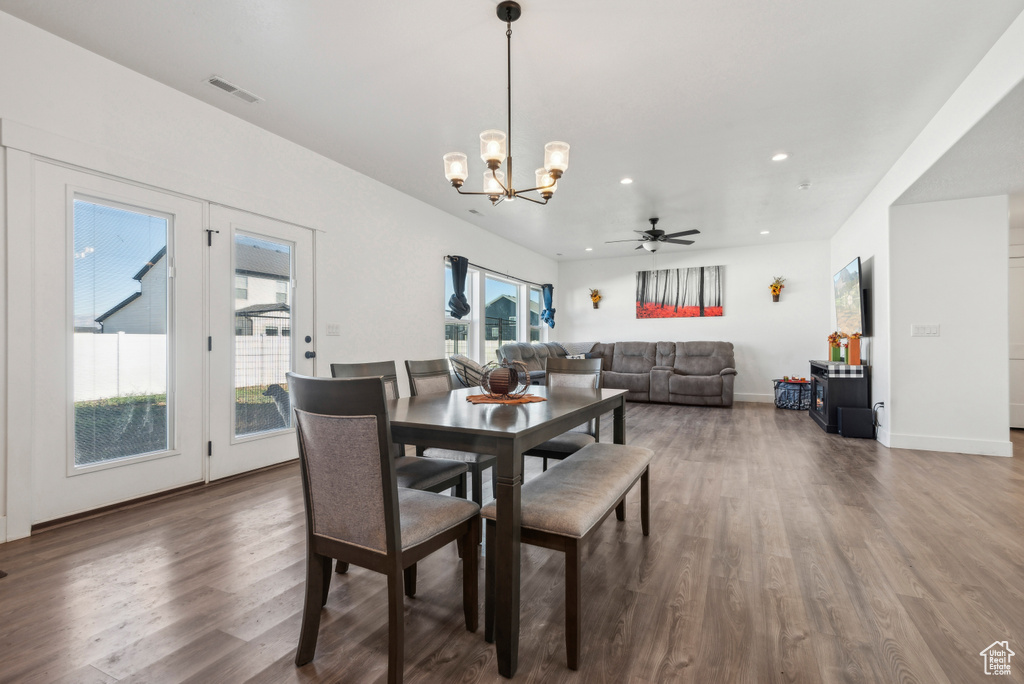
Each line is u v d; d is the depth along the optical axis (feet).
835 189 15.42
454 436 4.94
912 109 10.16
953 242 13.28
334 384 4.16
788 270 24.08
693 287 26.16
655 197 16.33
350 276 13.74
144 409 9.14
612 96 9.70
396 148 12.37
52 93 7.80
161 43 8.08
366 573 6.47
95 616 5.30
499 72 8.89
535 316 27.40
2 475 7.27
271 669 4.47
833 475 11.00
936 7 7.09
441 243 17.95
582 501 4.99
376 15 7.35
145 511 8.58
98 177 8.38
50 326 7.80
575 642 4.46
